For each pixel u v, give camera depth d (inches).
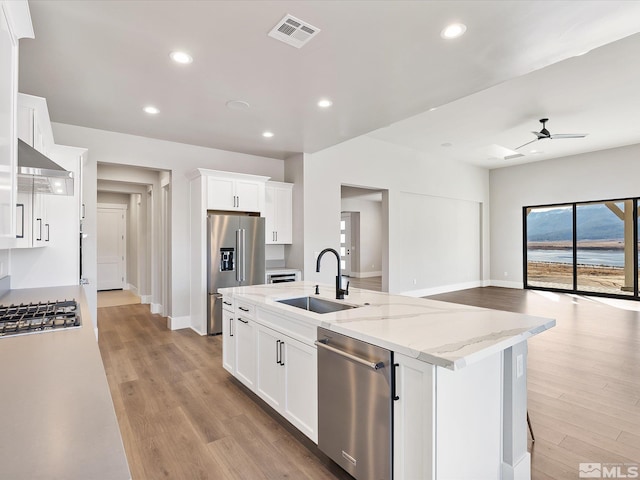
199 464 79.9
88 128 170.7
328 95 132.0
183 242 201.3
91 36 93.1
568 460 80.3
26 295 105.7
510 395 71.0
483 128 228.1
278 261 238.5
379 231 474.0
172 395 114.4
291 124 165.2
